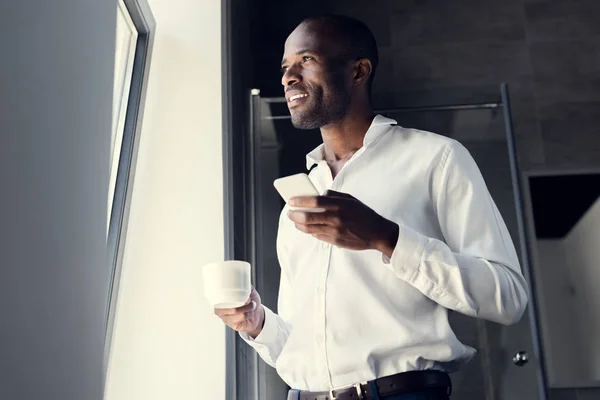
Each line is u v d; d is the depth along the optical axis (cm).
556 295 294
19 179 106
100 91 147
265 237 255
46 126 117
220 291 153
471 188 157
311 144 271
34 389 109
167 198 225
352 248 140
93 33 143
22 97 109
